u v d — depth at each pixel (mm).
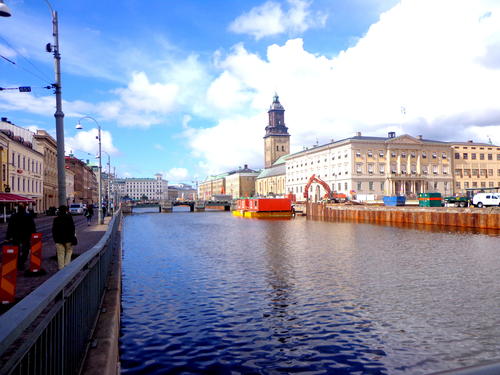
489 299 15484
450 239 37375
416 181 105375
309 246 33000
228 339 11469
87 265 6883
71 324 5090
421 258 25844
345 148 103062
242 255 28047
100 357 5852
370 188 101500
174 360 10023
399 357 10219
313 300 15516
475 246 31922
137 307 14727
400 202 76375
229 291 17062
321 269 22000
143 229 57625
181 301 15523
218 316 13609
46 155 72875
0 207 44219
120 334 11859
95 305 7793
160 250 31609
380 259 25484
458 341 11234
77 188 119312
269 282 18766
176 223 73312
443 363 9844
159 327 12484
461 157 110125
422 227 53219
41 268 12664
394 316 13484
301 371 9453
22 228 13875
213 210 166000
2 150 47688
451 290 16969
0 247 19375
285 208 95438
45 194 71625
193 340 11398
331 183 109312
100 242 9430
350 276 19984
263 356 10289
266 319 13258
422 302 15133
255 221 77188
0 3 10953
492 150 112625
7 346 2242
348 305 14805
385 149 103688
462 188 109375
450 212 53312
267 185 163750
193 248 32719
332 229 52344
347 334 11844
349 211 76062
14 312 2840
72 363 5117
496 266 22703
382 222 65625
